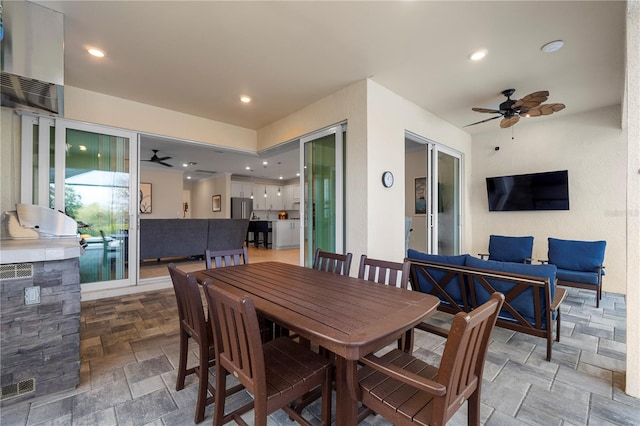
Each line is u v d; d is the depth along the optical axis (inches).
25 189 127.9
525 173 193.0
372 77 128.6
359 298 61.6
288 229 349.4
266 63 117.2
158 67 120.3
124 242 156.3
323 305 57.0
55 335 69.2
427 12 87.2
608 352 92.4
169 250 215.5
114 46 105.1
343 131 144.3
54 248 67.1
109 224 151.5
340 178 143.5
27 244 76.5
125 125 152.9
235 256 106.1
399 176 145.9
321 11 86.8
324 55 111.2
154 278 172.1
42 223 103.7
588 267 145.6
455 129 197.5
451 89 140.3
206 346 60.6
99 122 145.3
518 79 129.8
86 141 144.3
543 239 186.7
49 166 134.0
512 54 109.9
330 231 151.8
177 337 102.8
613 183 162.9
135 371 80.4
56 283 69.4
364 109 130.4
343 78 129.7
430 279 105.8
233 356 48.7
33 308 66.7
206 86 138.0
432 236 173.9
